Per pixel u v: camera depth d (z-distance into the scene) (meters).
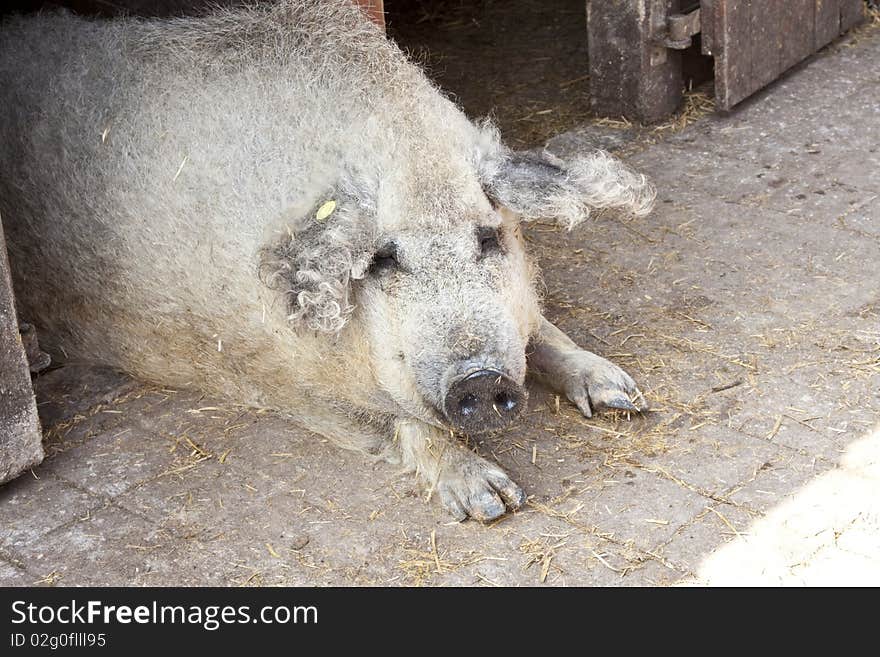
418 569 1.87
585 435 2.09
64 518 2.01
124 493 2.05
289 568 1.89
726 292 2.40
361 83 2.00
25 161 2.30
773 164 2.79
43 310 2.35
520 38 3.56
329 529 1.95
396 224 1.86
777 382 2.16
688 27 2.90
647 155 2.88
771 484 1.96
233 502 2.01
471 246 1.87
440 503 1.98
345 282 1.85
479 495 1.93
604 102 3.06
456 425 1.84
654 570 1.83
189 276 2.10
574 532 1.91
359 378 2.01
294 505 2.00
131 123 2.20
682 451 2.04
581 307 2.40
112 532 1.97
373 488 2.02
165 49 2.26
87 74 2.31
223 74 2.16
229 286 2.06
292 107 2.04
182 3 2.51
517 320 1.95
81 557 1.93
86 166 2.22
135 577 1.89
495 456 2.06
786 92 3.06
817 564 1.82
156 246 2.13
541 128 3.09
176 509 2.01
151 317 2.19
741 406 2.12
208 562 1.91
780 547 1.85
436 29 3.67
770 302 2.36
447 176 1.88
